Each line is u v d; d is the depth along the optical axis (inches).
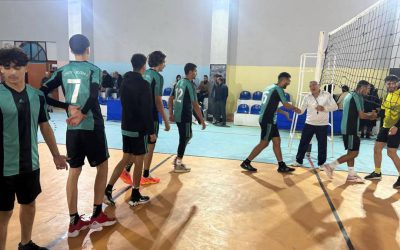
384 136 181.8
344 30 353.1
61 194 150.9
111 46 470.9
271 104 188.7
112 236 112.1
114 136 300.2
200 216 131.1
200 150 252.5
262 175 191.3
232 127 381.1
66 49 488.1
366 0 381.1
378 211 141.7
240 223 126.1
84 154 110.3
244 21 420.5
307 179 186.1
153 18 449.7
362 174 200.5
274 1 408.2
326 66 341.4
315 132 208.2
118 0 457.4
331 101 204.4
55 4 478.9
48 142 94.3
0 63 76.7
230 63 433.4
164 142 276.7
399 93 172.9
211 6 426.0
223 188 165.9
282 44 413.7
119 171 138.7
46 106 91.4
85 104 101.6
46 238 109.3
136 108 129.7
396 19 348.2
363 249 108.7
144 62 132.0
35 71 494.6
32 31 495.5
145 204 141.7
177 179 178.4
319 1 395.5
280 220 129.9
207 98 419.2
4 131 79.0
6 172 80.4
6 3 496.1
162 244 107.8
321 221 129.9
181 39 444.1
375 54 353.4
